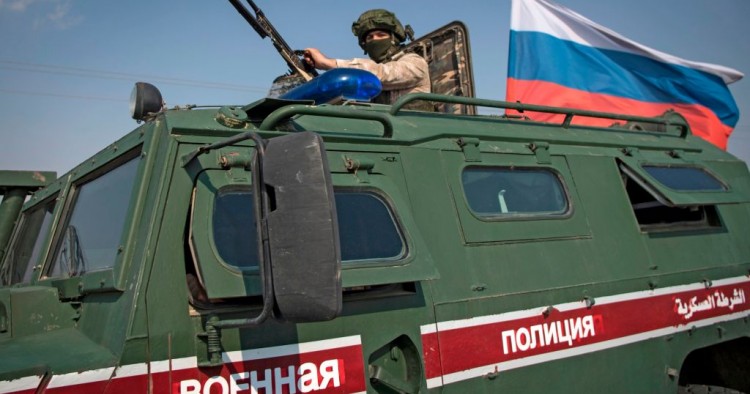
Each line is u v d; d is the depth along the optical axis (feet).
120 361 7.68
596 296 12.32
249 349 8.47
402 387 9.60
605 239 13.10
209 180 8.89
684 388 15.20
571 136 14.32
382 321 9.62
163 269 8.29
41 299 9.20
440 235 10.84
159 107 10.79
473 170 11.94
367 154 10.62
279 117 9.66
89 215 10.93
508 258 11.43
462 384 10.20
